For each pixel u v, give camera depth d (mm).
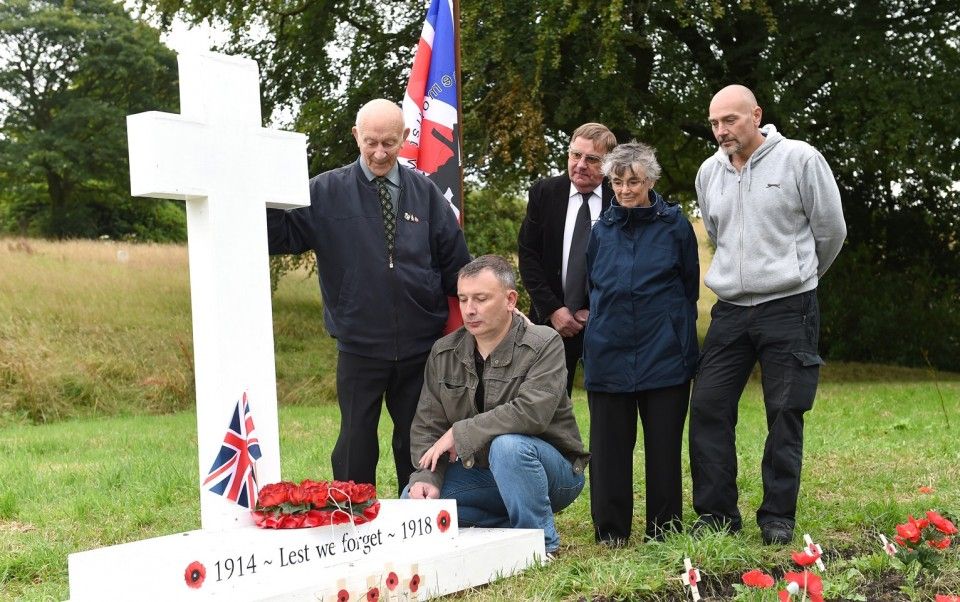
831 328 16891
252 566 3193
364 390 4266
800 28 13672
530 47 12820
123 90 30938
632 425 4441
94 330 14984
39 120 31406
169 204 32844
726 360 4375
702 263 19750
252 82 3561
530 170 13078
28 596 3789
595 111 13711
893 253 16984
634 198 4359
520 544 3873
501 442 4008
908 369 16094
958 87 13062
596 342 4359
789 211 4250
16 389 12250
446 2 5676
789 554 3941
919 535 3488
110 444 8828
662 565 3709
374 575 3322
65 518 5281
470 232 15711
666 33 14039
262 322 3566
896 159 13266
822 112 14117
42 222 31172
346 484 3502
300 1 15227
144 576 2990
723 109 4246
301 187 3723
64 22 29969
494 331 4133
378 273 4211
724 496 4301
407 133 5633
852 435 7684
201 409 3486
